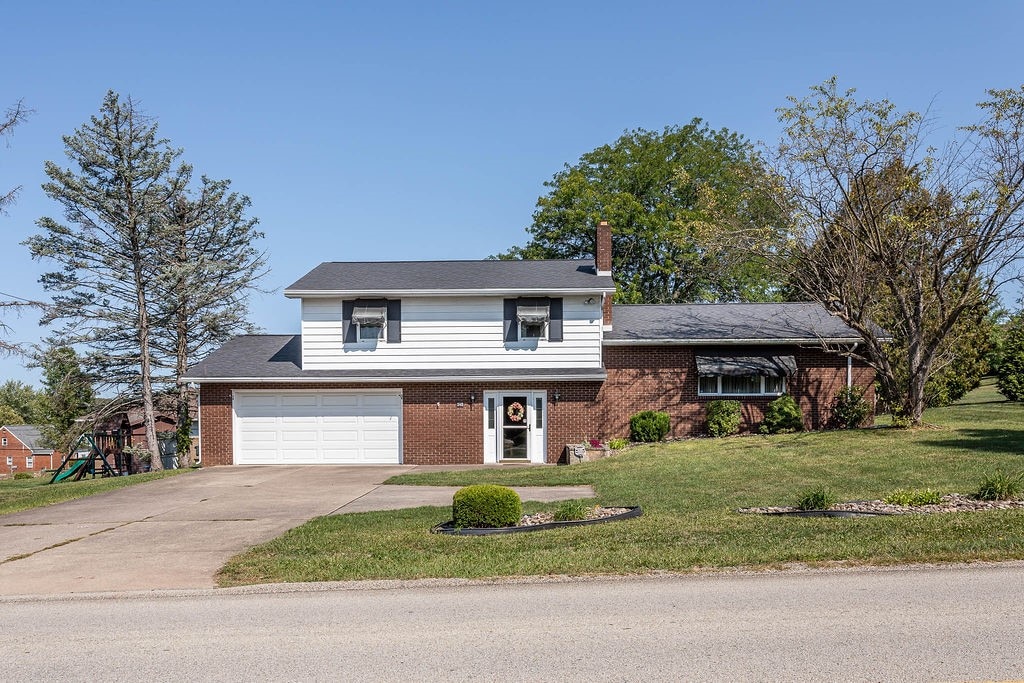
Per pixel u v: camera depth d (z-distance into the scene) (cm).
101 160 3262
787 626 743
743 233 2466
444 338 2656
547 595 891
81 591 988
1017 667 622
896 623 743
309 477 2205
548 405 2608
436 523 1358
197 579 1031
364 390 2622
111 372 3566
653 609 818
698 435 2631
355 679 638
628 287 4644
